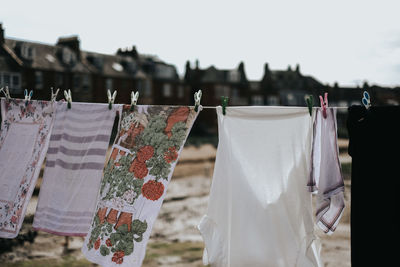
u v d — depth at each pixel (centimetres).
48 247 683
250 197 275
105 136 313
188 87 4334
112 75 3538
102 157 311
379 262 245
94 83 3400
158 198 282
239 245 273
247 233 272
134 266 273
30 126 343
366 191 252
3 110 360
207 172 1795
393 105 247
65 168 319
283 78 5234
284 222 271
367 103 254
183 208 1087
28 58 2995
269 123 279
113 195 292
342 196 266
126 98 3659
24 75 2941
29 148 338
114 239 280
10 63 2888
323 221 269
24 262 608
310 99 274
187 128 289
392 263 242
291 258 268
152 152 292
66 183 316
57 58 3209
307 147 274
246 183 277
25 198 326
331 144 267
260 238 271
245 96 4731
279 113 278
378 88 3488
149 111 301
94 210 305
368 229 249
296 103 5131
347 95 5488
